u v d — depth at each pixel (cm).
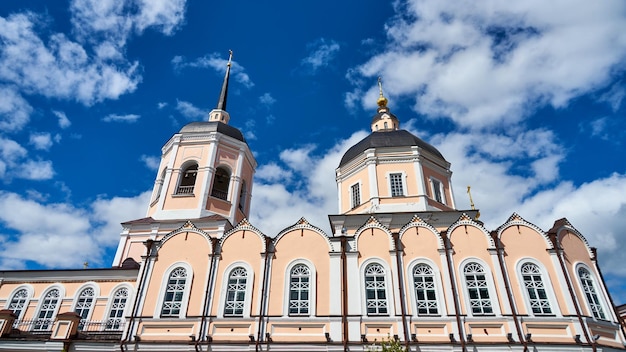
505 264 2020
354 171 3316
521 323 1852
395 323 1895
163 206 3167
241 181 3522
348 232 2844
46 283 2659
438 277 2006
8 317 2153
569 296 1909
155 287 2119
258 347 1877
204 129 3603
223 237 2248
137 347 1938
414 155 3173
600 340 1839
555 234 2080
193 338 1931
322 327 1919
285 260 2142
